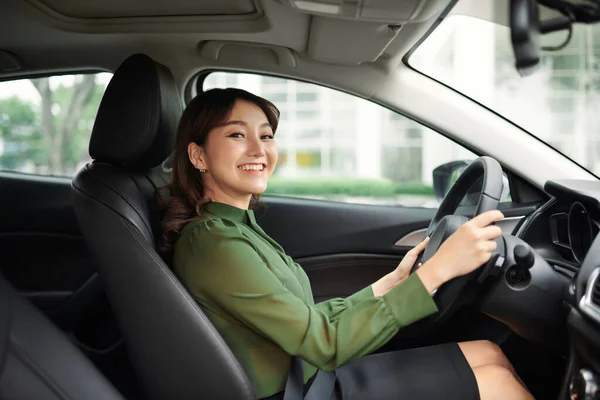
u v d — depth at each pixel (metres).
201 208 1.49
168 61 2.14
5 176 2.35
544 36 1.20
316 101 2.21
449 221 1.48
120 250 1.29
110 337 2.29
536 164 2.04
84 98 2.24
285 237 2.33
